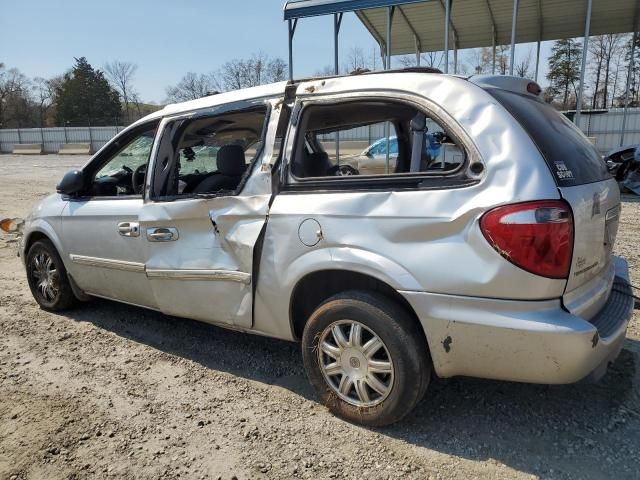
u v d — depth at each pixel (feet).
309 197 9.50
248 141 14.20
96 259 13.65
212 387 11.16
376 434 9.26
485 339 7.88
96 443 9.19
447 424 9.50
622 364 11.44
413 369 8.64
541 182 7.60
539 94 10.19
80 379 11.64
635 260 20.25
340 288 9.84
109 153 14.23
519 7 39.52
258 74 170.71
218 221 10.70
